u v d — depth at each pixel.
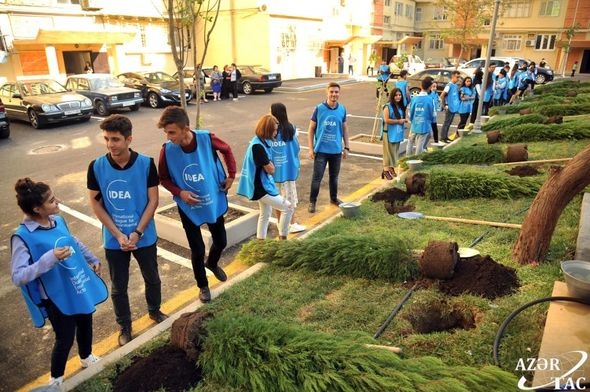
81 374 3.01
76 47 21.44
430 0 47.91
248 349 2.84
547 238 3.97
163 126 3.34
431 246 3.86
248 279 4.21
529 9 42.09
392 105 7.44
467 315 3.47
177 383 2.86
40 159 10.12
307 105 17.94
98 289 3.09
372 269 4.03
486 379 2.50
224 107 17.66
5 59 18.66
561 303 3.13
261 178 4.55
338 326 3.37
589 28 39.59
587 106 12.80
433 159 8.17
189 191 3.55
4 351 3.60
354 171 8.45
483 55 45.88
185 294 4.27
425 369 2.60
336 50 34.88
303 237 5.04
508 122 11.24
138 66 24.91
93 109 15.33
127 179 3.20
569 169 3.77
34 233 2.72
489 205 5.79
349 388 2.48
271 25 25.91
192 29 6.26
